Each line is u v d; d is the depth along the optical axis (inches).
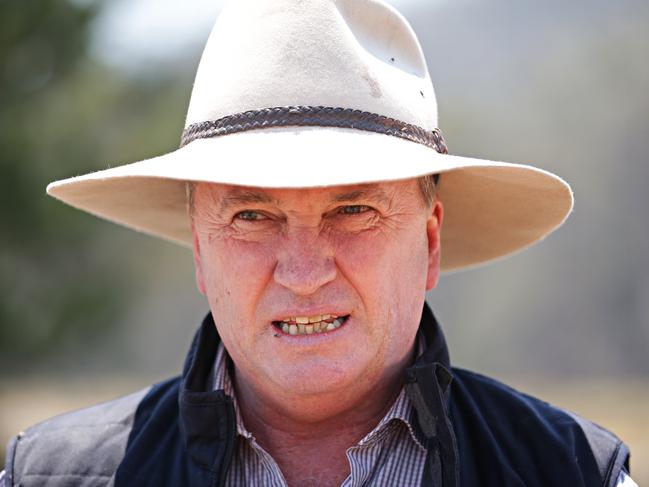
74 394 1424.7
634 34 2736.2
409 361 154.4
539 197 160.2
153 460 152.8
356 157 132.6
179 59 764.6
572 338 2345.0
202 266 151.9
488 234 178.1
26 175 634.8
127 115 714.2
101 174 141.6
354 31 143.7
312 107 136.0
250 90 137.9
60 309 689.0
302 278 135.9
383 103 139.5
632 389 1715.1
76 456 157.6
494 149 2812.5
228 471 151.4
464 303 2447.1
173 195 169.9
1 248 655.8
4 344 677.3
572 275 2381.9
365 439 147.3
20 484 156.7
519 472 148.2
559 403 1443.2
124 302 738.8
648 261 2325.3
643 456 952.3
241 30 142.6
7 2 628.4
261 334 141.5
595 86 2696.9
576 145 2588.6
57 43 653.3
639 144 2472.9
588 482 149.3
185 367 159.0
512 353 2370.8
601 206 2401.6
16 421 1072.8
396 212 143.0
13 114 643.5
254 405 153.7
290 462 151.9
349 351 139.9
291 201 136.8
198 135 143.0
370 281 139.9
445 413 142.7
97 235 694.5
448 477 141.1
